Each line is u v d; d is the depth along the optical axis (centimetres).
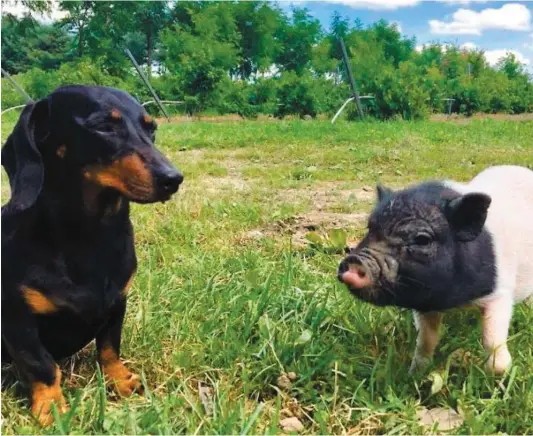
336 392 69
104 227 67
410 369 76
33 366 66
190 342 81
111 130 64
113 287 69
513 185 83
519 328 84
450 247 67
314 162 236
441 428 67
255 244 124
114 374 73
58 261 65
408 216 66
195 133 342
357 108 462
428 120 479
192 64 530
